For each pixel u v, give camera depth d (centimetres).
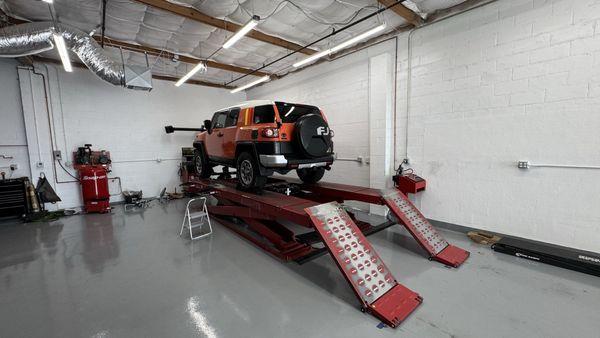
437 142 442
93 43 472
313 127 393
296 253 343
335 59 613
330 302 245
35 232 475
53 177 634
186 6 399
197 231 465
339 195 429
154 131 791
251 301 248
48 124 625
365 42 540
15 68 589
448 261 310
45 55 602
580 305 228
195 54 616
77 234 459
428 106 449
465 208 416
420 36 452
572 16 306
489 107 379
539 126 337
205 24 454
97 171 623
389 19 455
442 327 205
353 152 591
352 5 412
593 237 307
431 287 263
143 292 266
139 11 418
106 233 462
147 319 223
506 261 319
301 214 288
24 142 605
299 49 527
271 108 398
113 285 280
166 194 802
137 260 343
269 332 205
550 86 326
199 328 211
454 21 407
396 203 371
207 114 895
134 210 644
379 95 508
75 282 287
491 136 380
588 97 301
